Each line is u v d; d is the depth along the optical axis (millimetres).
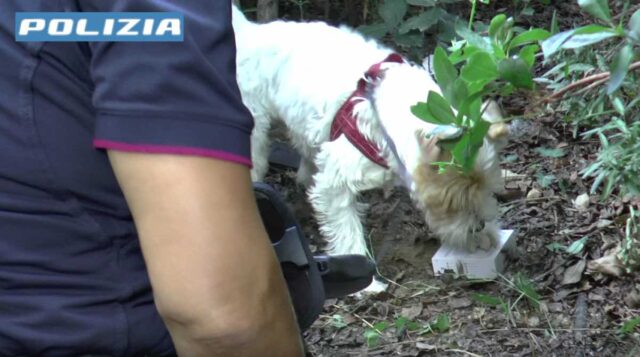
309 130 3717
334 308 3566
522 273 3623
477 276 3619
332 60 3689
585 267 3557
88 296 1273
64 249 1252
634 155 2826
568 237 3787
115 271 1278
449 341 3271
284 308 1152
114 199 1248
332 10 5609
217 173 1079
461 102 1579
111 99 1084
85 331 1270
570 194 4090
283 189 4457
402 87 3471
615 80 1378
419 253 3889
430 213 3447
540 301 3434
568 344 3170
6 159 1209
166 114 1069
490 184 3336
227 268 1075
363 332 3404
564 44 1359
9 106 1195
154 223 1075
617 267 3471
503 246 3648
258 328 1108
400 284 3693
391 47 5020
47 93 1190
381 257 3885
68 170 1211
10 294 1262
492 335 3281
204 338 1095
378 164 3566
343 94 3594
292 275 1570
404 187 3701
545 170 4254
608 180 3189
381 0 5297
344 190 3670
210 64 1103
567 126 4426
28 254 1243
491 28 1677
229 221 1079
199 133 1073
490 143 3281
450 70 1597
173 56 1080
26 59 1182
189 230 1062
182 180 1065
